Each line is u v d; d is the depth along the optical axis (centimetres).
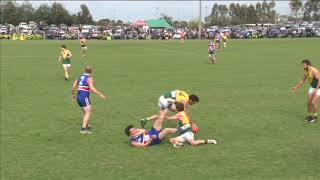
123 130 1736
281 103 2320
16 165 1309
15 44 9231
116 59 5519
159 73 3816
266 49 7462
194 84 3080
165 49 7731
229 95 2589
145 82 3203
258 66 4469
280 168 1268
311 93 1858
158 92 2709
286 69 4147
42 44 9262
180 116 1503
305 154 1402
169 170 1257
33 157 1387
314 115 1883
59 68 4291
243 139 1590
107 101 2392
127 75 3675
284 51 6894
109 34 12975
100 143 1548
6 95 2611
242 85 3031
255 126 1794
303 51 6819
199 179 1182
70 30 13662
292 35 13100
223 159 1352
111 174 1228
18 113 2075
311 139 1585
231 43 9650
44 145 1524
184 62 5016
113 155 1404
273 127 1777
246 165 1295
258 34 13338
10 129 1758
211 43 4891
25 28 13962
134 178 1195
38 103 2341
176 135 1628
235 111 2105
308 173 1224
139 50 7444
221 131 1714
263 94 2625
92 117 1981
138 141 1499
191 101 1645
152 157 1380
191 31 14038
